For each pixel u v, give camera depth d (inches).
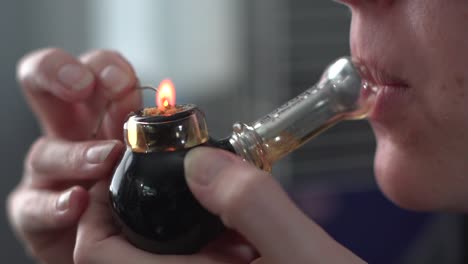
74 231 16.7
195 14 40.0
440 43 12.6
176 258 12.2
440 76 12.7
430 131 13.1
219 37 39.2
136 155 12.2
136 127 12.2
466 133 12.8
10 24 39.4
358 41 13.6
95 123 16.7
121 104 16.0
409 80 13.0
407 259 27.7
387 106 13.4
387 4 13.1
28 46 40.1
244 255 13.1
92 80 16.1
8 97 39.7
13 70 39.7
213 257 12.4
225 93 39.0
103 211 13.7
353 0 13.4
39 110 17.7
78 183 16.5
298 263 11.7
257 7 35.1
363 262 12.0
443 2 12.5
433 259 26.9
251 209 11.6
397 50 13.0
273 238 11.7
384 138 14.0
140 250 12.4
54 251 16.8
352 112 13.7
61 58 16.4
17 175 40.2
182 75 41.1
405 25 12.9
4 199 39.9
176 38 40.9
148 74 41.4
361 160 30.4
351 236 28.1
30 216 16.0
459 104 12.6
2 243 39.6
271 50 32.8
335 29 31.6
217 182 11.8
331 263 11.7
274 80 32.6
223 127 38.5
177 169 11.9
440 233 26.8
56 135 17.7
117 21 41.1
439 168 13.3
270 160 13.1
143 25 41.2
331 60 31.8
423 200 13.7
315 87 14.0
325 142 30.4
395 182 13.8
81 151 14.9
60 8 40.3
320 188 29.5
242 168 11.9
